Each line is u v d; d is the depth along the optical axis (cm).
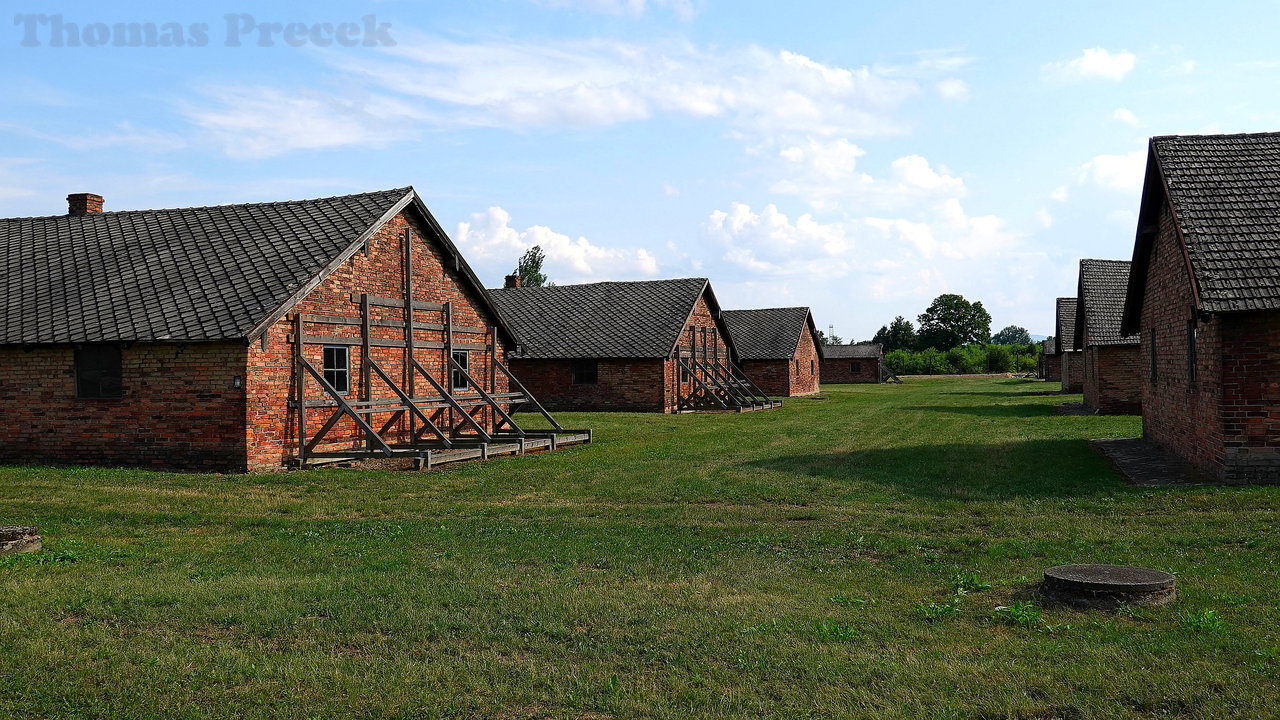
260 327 1803
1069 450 2011
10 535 1069
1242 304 1402
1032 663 676
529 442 2191
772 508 1386
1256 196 1589
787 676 661
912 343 14600
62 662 698
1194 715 584
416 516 1365
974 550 1063
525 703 624
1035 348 11538
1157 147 1762
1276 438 1434
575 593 882
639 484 1623
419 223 2325
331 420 1900
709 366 4450
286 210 2261
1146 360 2198
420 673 674
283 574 976
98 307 1958
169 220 2311
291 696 635
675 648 723
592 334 4022
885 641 736
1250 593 841
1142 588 803
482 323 2611
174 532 1237
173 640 750
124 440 1891
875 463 1850
